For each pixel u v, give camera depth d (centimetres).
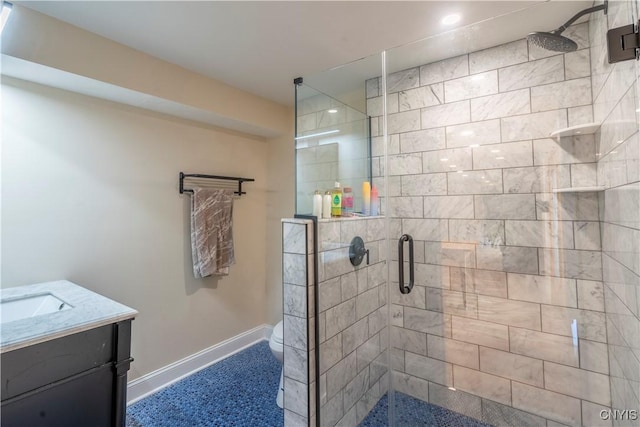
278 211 288
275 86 232
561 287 158
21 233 155
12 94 154
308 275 149
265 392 205
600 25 129
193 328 235
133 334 199
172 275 221
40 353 100
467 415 179
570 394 155
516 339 168
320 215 169
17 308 138
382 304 200
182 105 200
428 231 193
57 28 146
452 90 185
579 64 152
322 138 210
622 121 104
